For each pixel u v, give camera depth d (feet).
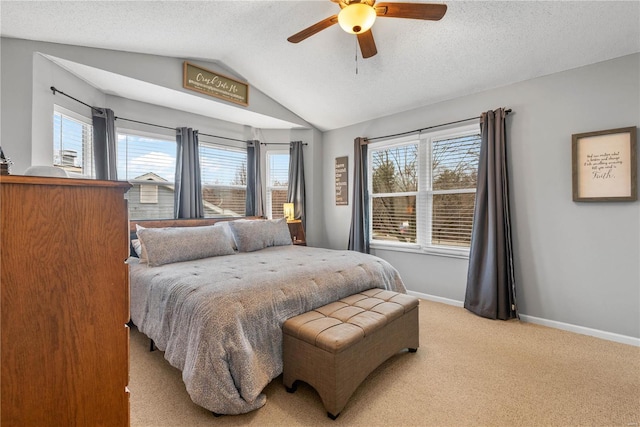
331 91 11.89
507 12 7.33
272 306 5.90
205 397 4.86
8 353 2.21
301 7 7.89
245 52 10.11
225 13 7.79
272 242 11.28
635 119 7.75
